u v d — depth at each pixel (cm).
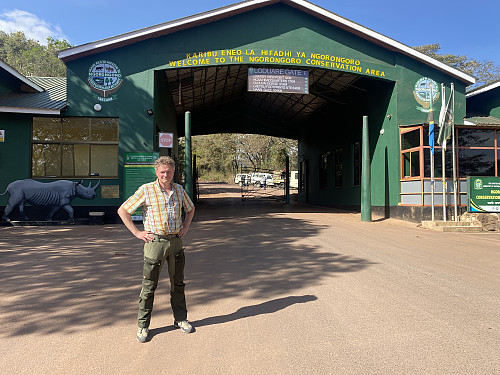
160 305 452
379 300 464
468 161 1361
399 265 654
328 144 2258
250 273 599
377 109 1587
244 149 5834
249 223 1248
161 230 349
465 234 1080
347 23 1362
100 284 535
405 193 1388
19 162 1235
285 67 1405
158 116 1407
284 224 1227
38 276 576
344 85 1711
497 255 746
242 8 1314
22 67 4984
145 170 1245
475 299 466
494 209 1241
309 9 1345
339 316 410
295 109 2328
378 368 295
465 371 290
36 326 385
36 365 304
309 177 2672
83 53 1257
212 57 1321
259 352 325
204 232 1036
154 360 312
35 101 1296
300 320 399
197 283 543
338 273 599
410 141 1394
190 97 1994
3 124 1232
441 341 344
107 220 1251
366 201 1380
